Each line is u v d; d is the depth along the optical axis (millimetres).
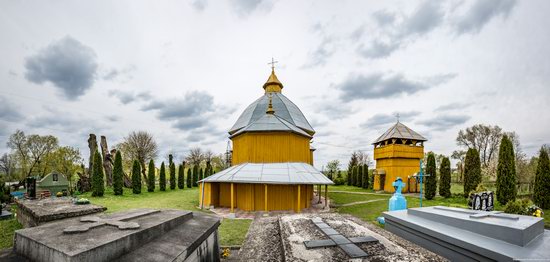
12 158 36344
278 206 15945
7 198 19875
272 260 4887
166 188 33062
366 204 18234
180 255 4082
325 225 6527
